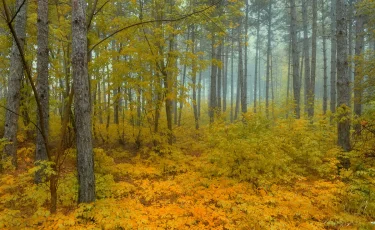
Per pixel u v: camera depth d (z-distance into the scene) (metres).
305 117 12.70
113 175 8.39
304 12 18.83
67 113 5.52
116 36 9.79
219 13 12.13
